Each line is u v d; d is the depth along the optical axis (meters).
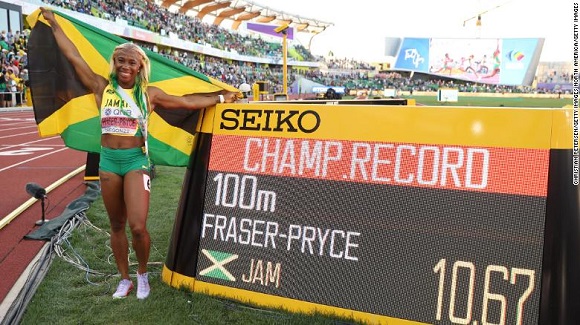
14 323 3.15
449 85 80.19
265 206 3.34
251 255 3.34
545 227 2.67
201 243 3.50
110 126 3.31
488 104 39.00
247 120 3.47
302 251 3.21
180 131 3.78
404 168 3.02
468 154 2.88
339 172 3.17
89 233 5.15
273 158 3.36
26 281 3.82
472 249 2.81
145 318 3.21
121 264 3.60
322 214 3.18
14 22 32.03
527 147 2.76
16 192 7.24
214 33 74.94
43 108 3.81
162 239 5.02
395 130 3.06
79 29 3.71
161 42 51.91
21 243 4.80
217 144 3.53
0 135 16.00
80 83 3.85
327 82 79.12
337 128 3.21
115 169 3.35
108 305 3.43
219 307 3.29
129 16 48.97
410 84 80.94
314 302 3.12
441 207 2.91
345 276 3.07
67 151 12.29
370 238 3.05
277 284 3.24
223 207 3.45
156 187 7.67
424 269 2.90
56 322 3.20
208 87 3.73
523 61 77.56
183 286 3.51
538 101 46.22
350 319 3.00
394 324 2.91
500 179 2.80
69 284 3.82
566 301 2.56
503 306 2.69
